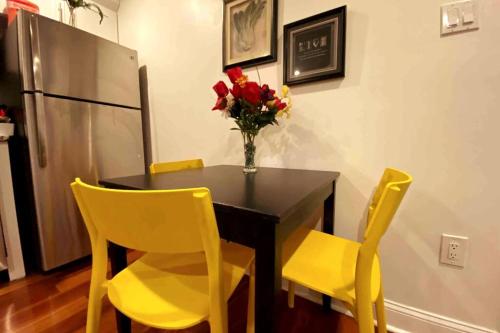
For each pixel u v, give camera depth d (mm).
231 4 1438
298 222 664
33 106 1389
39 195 1438
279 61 1309
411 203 1028
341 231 1197
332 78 1149
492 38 853
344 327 1105
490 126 879
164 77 1846
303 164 1276
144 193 462
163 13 1791
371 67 1064
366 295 601
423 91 974
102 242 669
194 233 500
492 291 924
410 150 1016
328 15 1123
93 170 1690
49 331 1074
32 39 1348
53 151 1483
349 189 1159
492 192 894
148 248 548
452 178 952
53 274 1525
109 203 509
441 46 929
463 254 956
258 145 1414
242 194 679
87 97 1633
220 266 536
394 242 1076
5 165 1405
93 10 1920
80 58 1582
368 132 1095
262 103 1079
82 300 1281
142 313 598
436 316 1021
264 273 542
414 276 1052
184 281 707
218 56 1550
